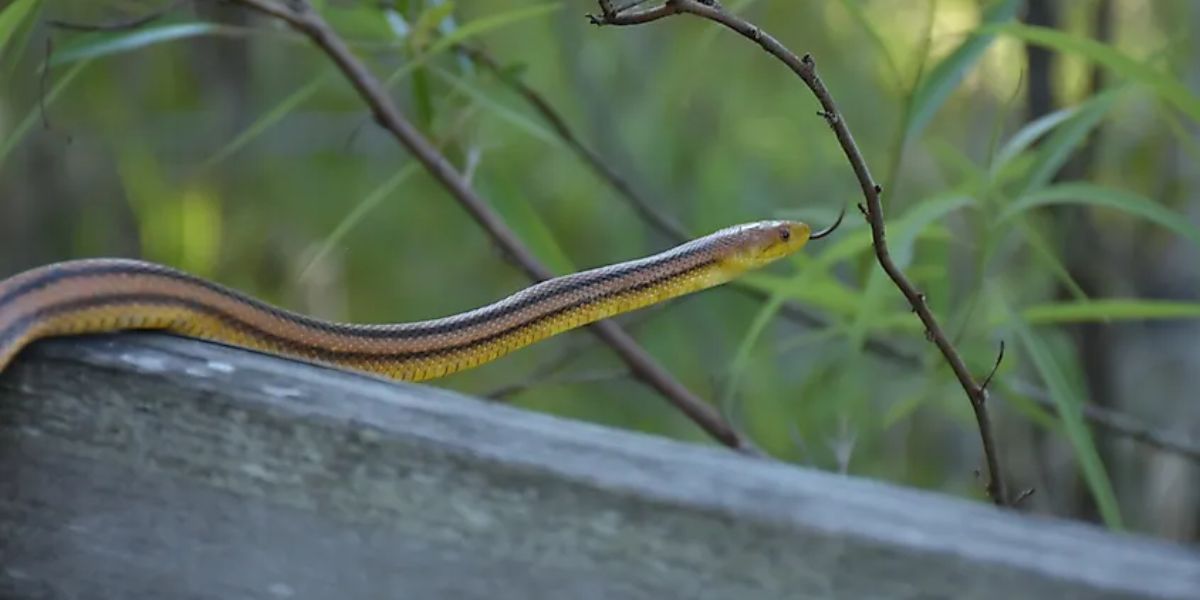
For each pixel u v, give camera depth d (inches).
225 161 451.5
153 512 140.4
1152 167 419.8
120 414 141.3
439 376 224.2
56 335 148.3
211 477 137.7
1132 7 461.7
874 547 114.2
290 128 483.2
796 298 305.0
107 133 426.6
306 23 276.2
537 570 125.6
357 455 131.1
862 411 350.3
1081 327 371.6
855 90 550.0
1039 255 306.0
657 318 444.5
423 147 290.4
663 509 120.6
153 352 145.5
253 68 474.0
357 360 205.3
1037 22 355.9
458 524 128.0
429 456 128.3
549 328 245.9
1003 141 397.4
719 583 119.8
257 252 485.1
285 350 190.5
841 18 521.7
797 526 116.5
